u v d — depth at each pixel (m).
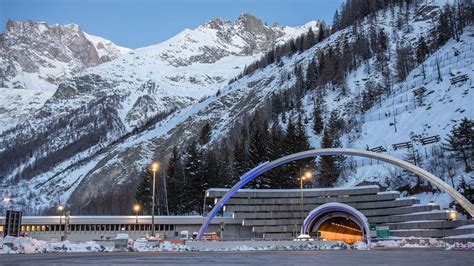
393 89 170.00
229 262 28.72
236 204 85.62
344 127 157.50
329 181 116.00
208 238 72.12
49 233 89.25
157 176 156.00
